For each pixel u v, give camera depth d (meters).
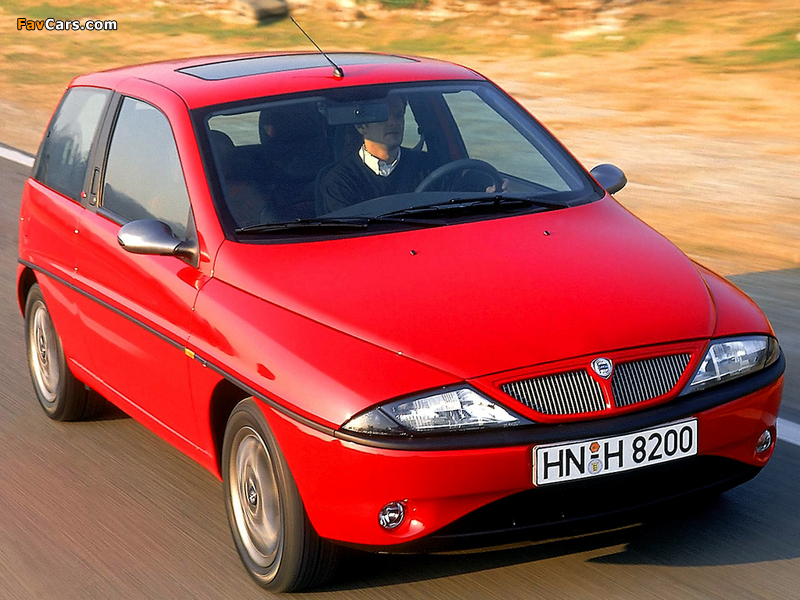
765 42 17.45
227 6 23.53
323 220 4.88
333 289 4.38
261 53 6.41
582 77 17.22
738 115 14.48
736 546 4.52
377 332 4.11
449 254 4.60
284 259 4.62
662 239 5.02
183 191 5.10
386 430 3.87
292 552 4.20
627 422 3.97
